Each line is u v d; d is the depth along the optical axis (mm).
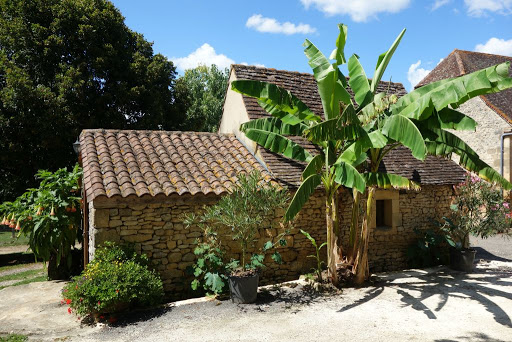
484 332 5488
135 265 6539
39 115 14094
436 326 5730
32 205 9484
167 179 7504
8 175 15570
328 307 6586
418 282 8086
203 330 5676
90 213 7578
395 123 6176
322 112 10266
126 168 7668
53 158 14688
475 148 15859
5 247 15945
